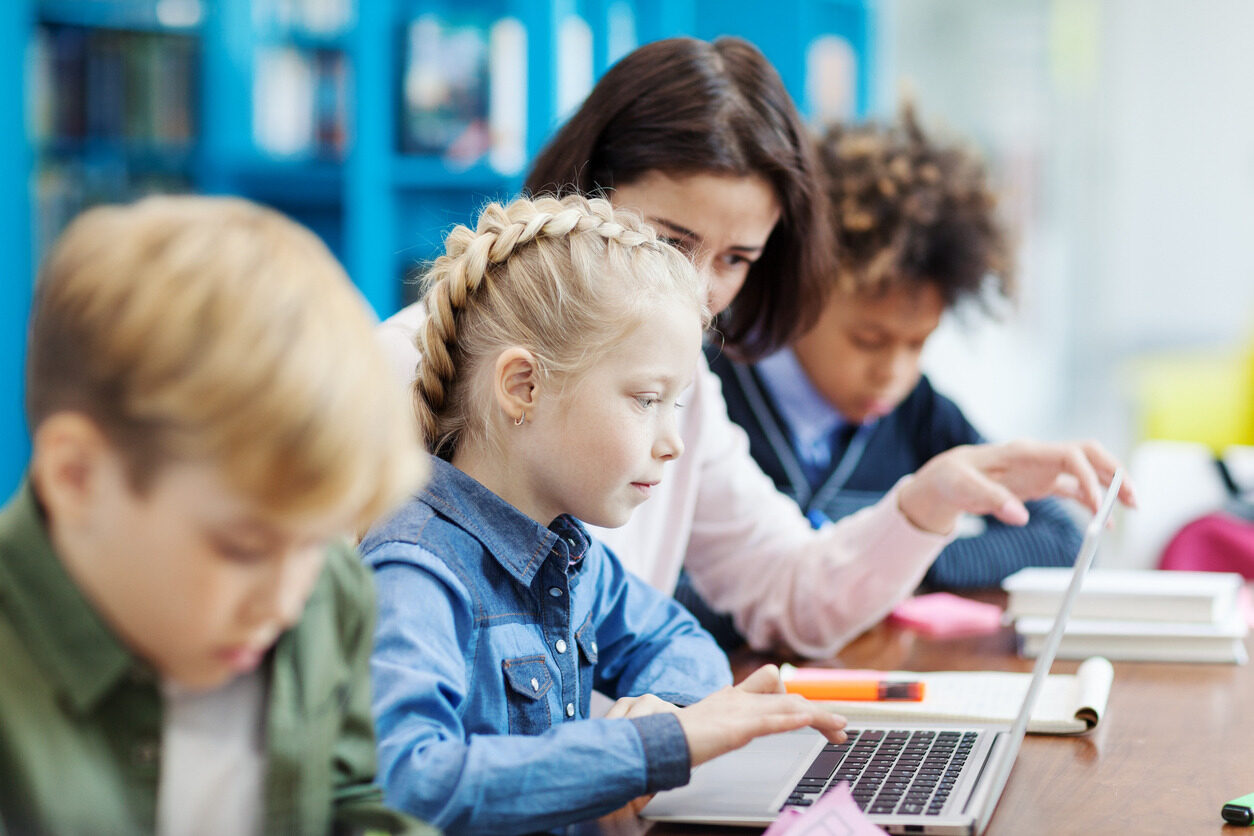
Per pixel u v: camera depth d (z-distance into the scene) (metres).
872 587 1.40
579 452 0.93
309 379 0.55
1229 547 2.23
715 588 1.52
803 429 1.96
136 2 3.07
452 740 0.84
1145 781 0.99
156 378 0.53
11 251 2.86
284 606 0.60
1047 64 4.80
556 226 0.97
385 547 0.91
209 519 0.56
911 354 1.91
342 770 0.76
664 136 1.28
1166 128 4.74
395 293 2.97
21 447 2.88
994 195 1.97
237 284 0.55
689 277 0.99
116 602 0.60
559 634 0.97
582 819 0.83
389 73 2.92
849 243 1.81
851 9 3.81
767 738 1.06
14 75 2.86
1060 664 1.38
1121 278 4.82
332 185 3.18
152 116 3.09
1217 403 3.76
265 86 3.14
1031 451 1.38
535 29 2.86
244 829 0.70
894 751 1.01
